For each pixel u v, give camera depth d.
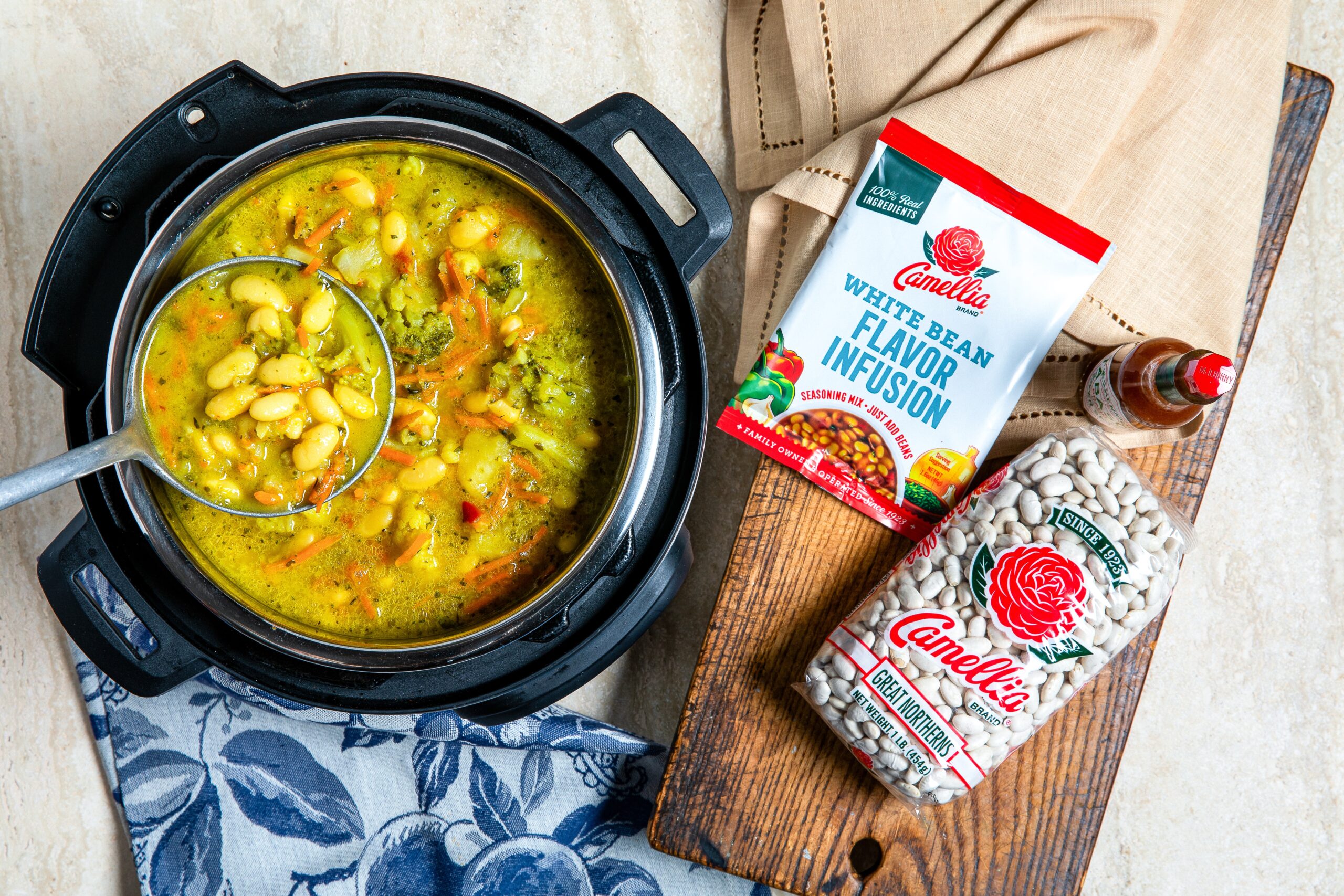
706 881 0.78
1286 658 0.82
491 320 0.68
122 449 0.63
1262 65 0.71
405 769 0.78
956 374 0.73
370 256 0.67
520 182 0.66
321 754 0.78
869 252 0.73
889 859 0.73
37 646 0.79
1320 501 0.81
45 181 0.78
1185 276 0.72
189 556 0.65
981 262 0.72
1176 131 0.72
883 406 0.73
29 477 0.61
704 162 0.68
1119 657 0.73
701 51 0.80
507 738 0.77
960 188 0.72
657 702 0.81
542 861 0.78
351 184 0.66
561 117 0.80
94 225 0.66
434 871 0.78
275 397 0.65
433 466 0.67
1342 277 0.80
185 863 0.78
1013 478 0.71
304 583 0.68
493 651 0.67
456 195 0.68
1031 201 0.72
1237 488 0.81
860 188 0.72
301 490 0.66
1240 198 0.72
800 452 0.74
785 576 0.74
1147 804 0.82
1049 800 0.73
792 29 0.75
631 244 0.68
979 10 0.73
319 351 0.66
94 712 0.78
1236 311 0.72
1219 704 0.82
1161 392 0.67
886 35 0.74
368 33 0.79
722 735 0.74
